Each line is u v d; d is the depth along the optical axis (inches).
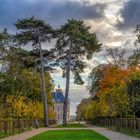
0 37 2234.3
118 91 2962.6
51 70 3725.4
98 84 3949.3
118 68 3073.3
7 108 2485.2
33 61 3577.8
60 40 3661.4
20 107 2610.7
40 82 3245.6
